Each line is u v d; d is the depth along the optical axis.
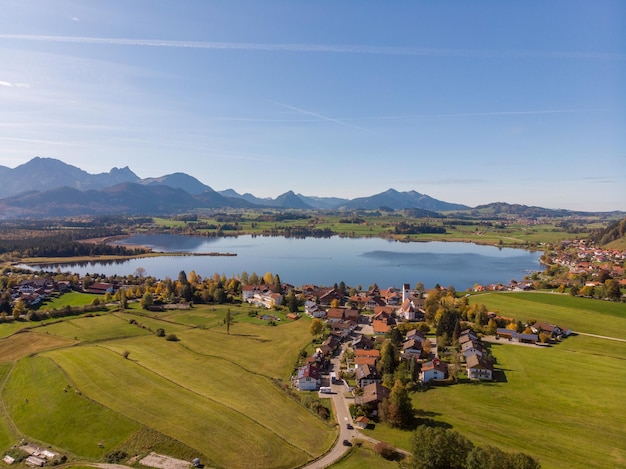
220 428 106.94
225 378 140.12
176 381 135.25
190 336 187.25
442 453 86.31
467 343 169.00
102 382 131.00
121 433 105.62
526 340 181.88
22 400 125.25
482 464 81.00
